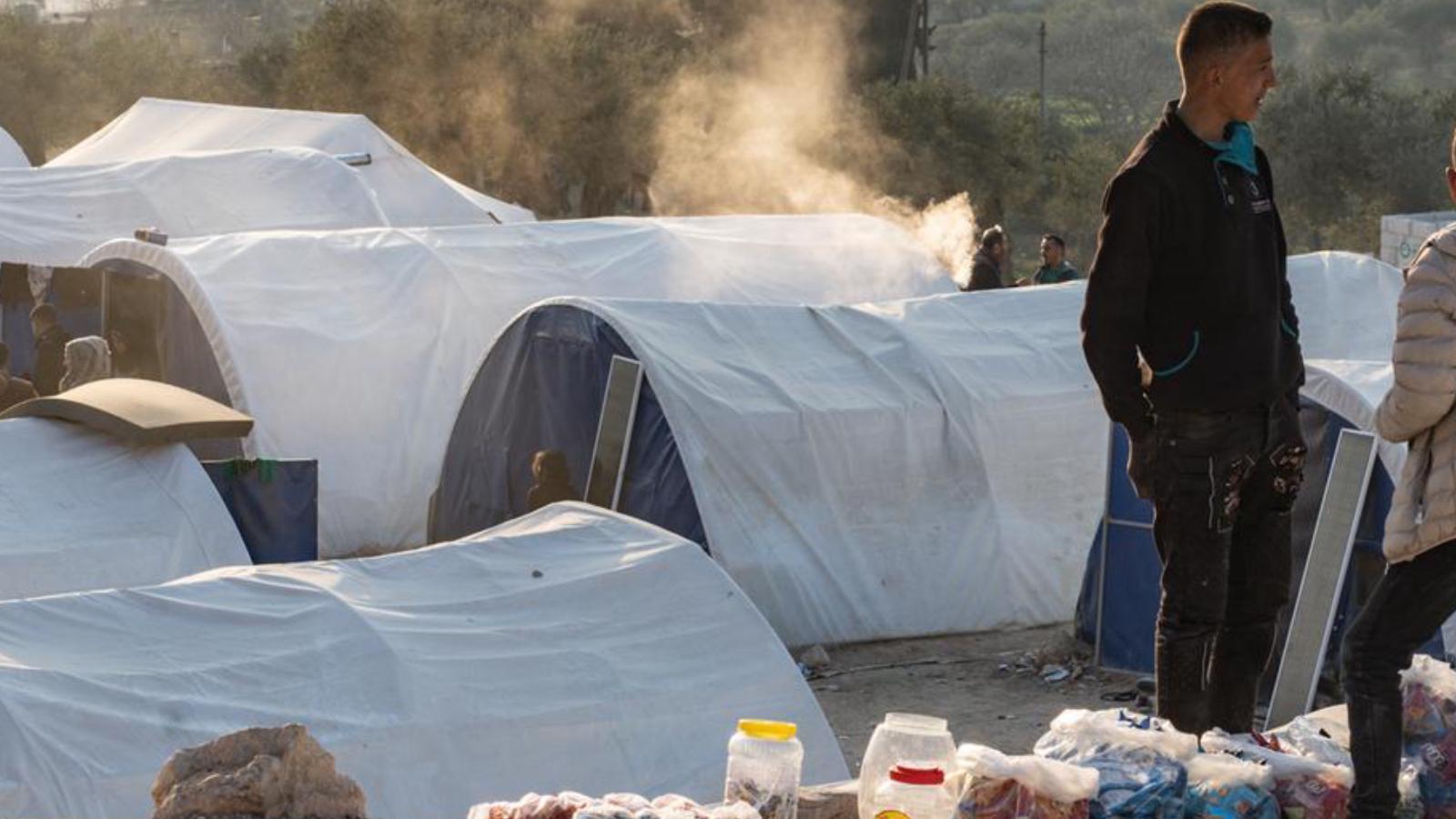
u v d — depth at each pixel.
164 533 12.32
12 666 8.47
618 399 15.66
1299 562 12.95
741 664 9.67
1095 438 16.70
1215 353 6.10
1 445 12.64
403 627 9.28
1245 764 5.64
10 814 7.90
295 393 18.98
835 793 5.96
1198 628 6.27
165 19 144.00
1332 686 12.64
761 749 5.38
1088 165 67.31
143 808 8.16
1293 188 64.31
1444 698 6.18
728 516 15.07
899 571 15.67
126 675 8.62
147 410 12.95
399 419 19.48
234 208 27.20
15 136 61.53
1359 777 5.67
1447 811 6.06
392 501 19.25
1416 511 5.54
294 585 9.45
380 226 27.73
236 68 68.00
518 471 17.05
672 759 9.16
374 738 8.64
